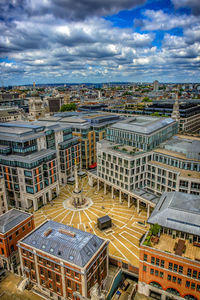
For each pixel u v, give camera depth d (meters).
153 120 145.38
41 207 110.88
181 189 93.31
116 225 94.62
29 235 67.81
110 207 108.81
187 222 63.81
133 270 70.38
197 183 89.19
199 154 98.50
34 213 105.50
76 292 58.75
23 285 67.00
